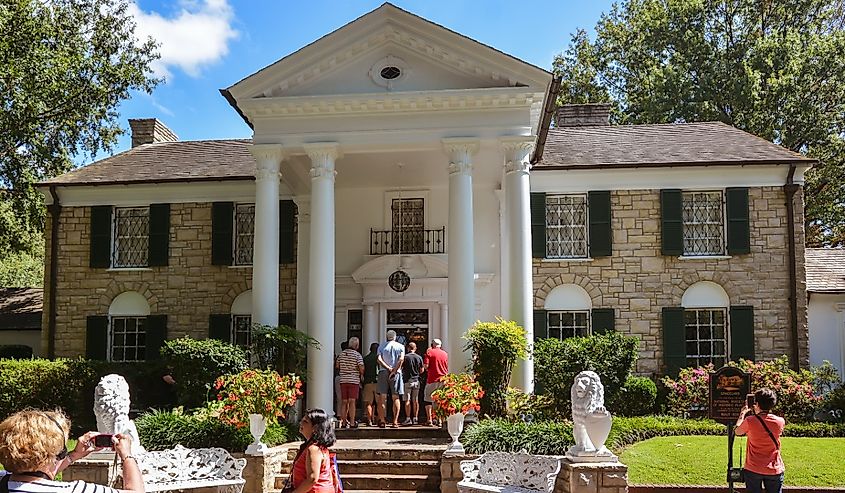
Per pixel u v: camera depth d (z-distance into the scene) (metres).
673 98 32.38
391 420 16.84
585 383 10.30
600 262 20.45
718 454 13.08
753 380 18.25
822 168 31.80
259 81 16.02
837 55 30.58
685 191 20.77
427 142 15.88
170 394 18.81
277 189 16.23
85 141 27.61
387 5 15.59
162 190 21.88
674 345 19.94
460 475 12.05
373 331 20.05
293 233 21.02
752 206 20.42
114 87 27.14
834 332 20.81
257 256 15.94
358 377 15.25
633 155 21.22
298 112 16.11
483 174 19.27
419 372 15.51
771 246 20.23
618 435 14.17
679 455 13.07
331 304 15.81
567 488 10.05
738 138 22.09
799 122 30.73
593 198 20.61
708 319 20.33
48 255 21.92
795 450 13.68
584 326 20.44
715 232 20.69
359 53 16.08
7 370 18.28
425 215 20.61
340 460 13.24
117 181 21.69
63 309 21.80
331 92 16.16
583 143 22.56
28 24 24.94
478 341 14.45
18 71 24.41
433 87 16.02
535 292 20.42
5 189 26.98
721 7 33.56
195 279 21.50
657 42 34.03
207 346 15.34
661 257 20.38
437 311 19.94
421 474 12.90
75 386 18.31
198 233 21.67
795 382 18.19
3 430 3.93
